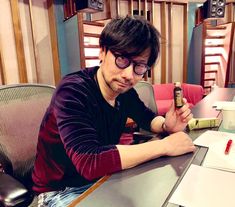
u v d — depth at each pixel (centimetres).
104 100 89
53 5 328
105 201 54
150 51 75
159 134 104
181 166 70
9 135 97
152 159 74
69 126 74
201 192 56
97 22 354
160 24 436
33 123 106
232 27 404
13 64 287
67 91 80
